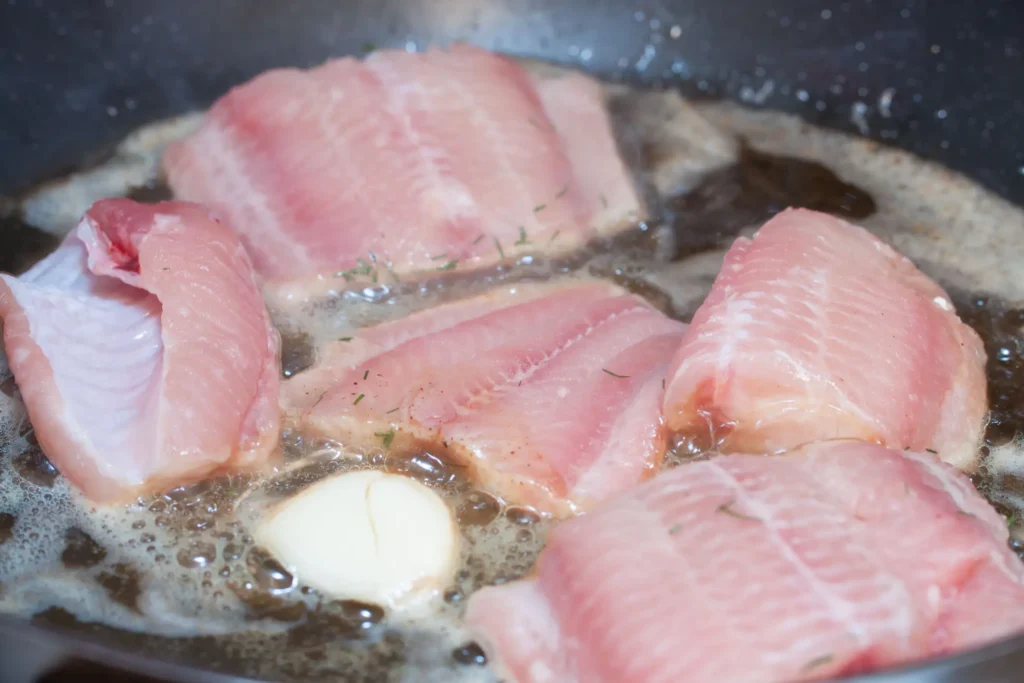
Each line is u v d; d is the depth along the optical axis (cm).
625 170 33
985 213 33
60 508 28
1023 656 23
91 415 28
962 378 29
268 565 27
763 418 28
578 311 30
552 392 28
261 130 32
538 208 31
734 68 36
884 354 28
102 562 27
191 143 33
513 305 30
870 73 35
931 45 34
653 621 25
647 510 26
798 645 24
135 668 24
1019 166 34
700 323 28
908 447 28
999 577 25
